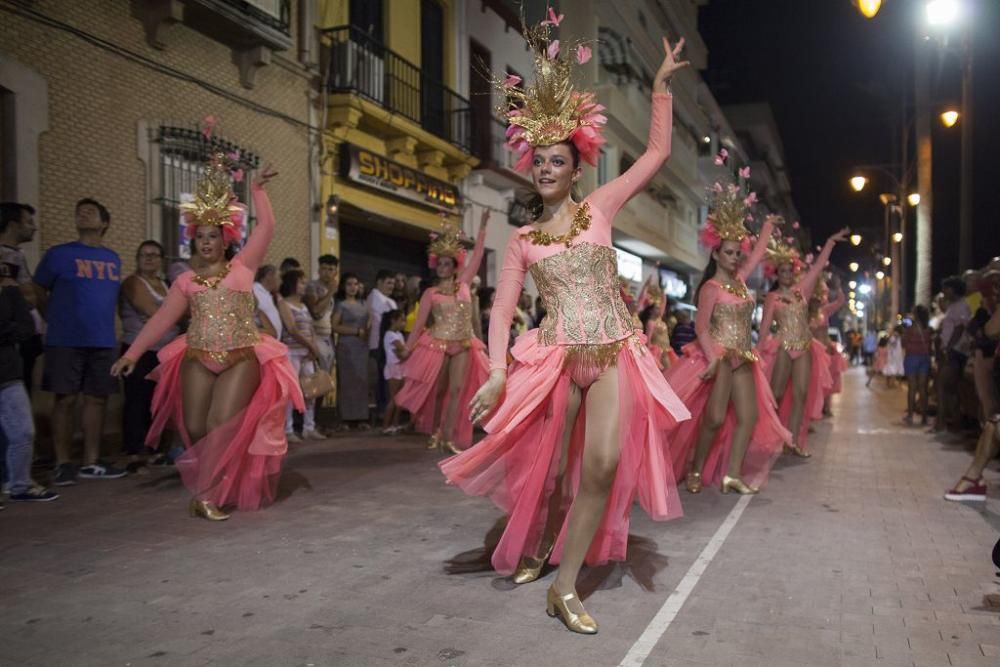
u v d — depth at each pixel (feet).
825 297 39.50
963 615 12.08
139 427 23.90
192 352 18.34
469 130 56.70
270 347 19.02
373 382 38.04
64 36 28.37
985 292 26.58
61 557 14.97
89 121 29.40
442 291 28.86
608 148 81.51
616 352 12.59
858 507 19.60
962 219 58.75
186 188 33.65
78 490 21.11
